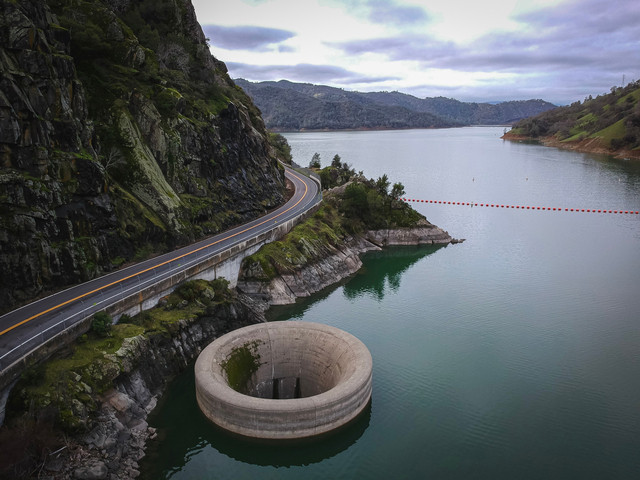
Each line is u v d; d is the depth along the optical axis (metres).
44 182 55.19
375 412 53.66
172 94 85.12
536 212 163.50
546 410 54.66
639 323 77.50
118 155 71.94
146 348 52.75
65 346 47.25
